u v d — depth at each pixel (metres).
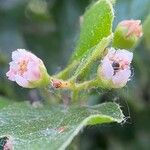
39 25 0.09
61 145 0.05
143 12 0.08
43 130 0.05
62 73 0.06
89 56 0.06
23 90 0.08
